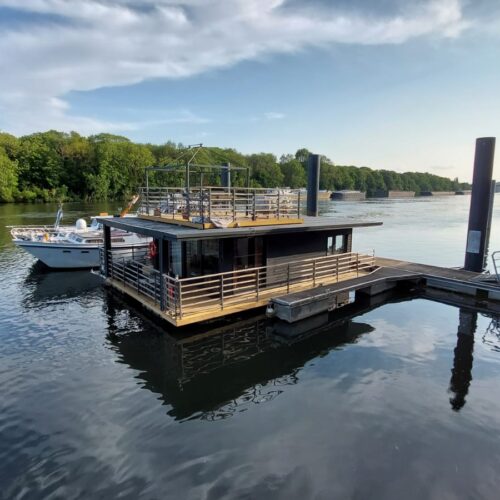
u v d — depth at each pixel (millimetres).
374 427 8312
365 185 158000
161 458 7332
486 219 20188
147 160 94062
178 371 10977
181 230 13633
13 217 50094
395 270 19891
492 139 19484
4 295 18297
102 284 20109
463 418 8672
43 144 87625
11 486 6656
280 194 17156
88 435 8047
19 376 10562
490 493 6555
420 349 12414
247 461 7246
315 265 16703
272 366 11266
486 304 16844
